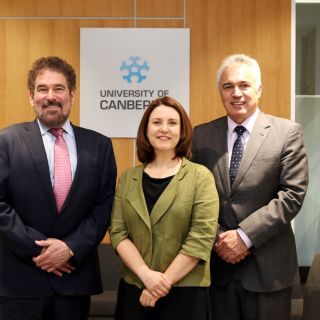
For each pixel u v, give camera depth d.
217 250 2.44
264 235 2.37
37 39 4.07
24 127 2.46
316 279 2.87
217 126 2.69
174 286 2.29
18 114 4.07
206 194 2.35
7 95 4.07
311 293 2.86
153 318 2.30
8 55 4.06
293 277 2.52
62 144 2.47
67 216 2.37
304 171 2.48
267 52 4.05
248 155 2.50
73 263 2.37
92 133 2.58
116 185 2.62
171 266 2.26
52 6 4.05
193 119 4.07
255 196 2.47
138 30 4.05
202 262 2.31
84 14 4.06
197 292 2.29
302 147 2.52
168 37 4.05
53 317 2.38
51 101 2.39
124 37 4.05
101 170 2.51
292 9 4.05
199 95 4.07
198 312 2.28
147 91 4.06
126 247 2.35
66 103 2.45
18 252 2.29
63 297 2.36
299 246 4.10
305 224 4.10
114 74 4.05
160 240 2.30
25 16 4.06
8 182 2.36
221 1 4.05
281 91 4.06
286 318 2.52
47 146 2.45
